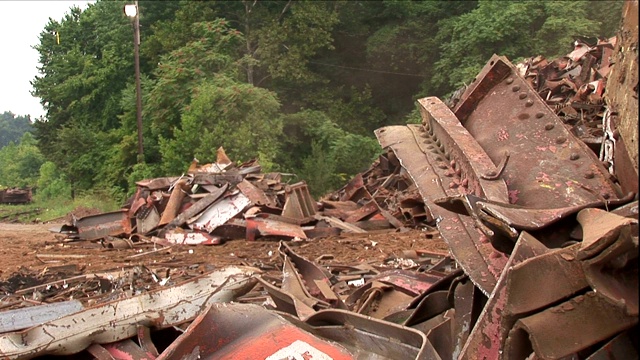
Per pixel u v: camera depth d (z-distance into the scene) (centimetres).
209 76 3678
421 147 579
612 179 378
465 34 3928
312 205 1645
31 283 928
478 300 417
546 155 439
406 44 4503
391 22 4759
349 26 4828
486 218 322
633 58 287
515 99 521
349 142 3938
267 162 3038
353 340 382
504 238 331
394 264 989
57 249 1375
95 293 754
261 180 1622
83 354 480
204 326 403
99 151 4097
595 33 3591
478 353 302
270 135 3388
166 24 4469
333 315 399
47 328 463
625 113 304
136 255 1241
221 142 3069
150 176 3103
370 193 2025
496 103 540
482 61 3806
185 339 396
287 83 4419
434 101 607
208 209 1464
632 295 250
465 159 487
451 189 494
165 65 3728
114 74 4522
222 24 4034
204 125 3192
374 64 4675
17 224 2236
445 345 406
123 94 4134
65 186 3969
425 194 511
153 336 528
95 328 480
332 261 1094
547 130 462
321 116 4134
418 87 4688
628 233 236
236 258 1162
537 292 264
